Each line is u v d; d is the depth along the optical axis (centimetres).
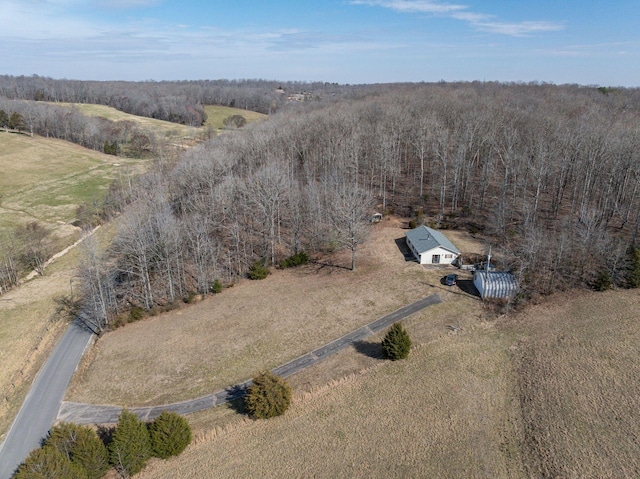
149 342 5466
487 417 4062
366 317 5716
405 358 4891
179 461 3747
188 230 6931
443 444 3781
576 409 4056
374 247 7688
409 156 11256
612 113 11906
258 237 8012
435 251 6962
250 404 4134
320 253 7619
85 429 3659
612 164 7938
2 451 3944
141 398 4534
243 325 5700
